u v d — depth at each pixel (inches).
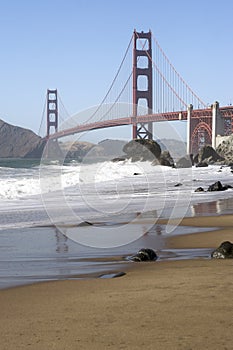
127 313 167.6
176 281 216.5
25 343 139.9
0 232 379.9
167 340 139.4
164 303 179.3
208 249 319.3
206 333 144.6
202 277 223.5
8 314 172.1
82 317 164.9
